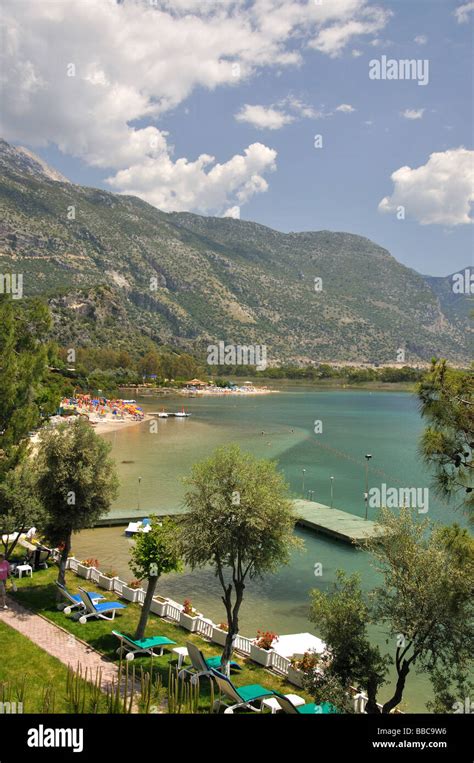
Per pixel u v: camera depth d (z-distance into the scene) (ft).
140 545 63.72
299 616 83.66
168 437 318.86
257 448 281.74
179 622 72.13
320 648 63.31
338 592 51.13
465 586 40.04
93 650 59.31
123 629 66.44
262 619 82.12
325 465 240.53
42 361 88.48
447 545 41.52
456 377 35.04
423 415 35.86
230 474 59.98
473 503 34.63
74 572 89.40
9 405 82.02
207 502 58.95
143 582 94.58
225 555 58.85
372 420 443.73
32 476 79.77
